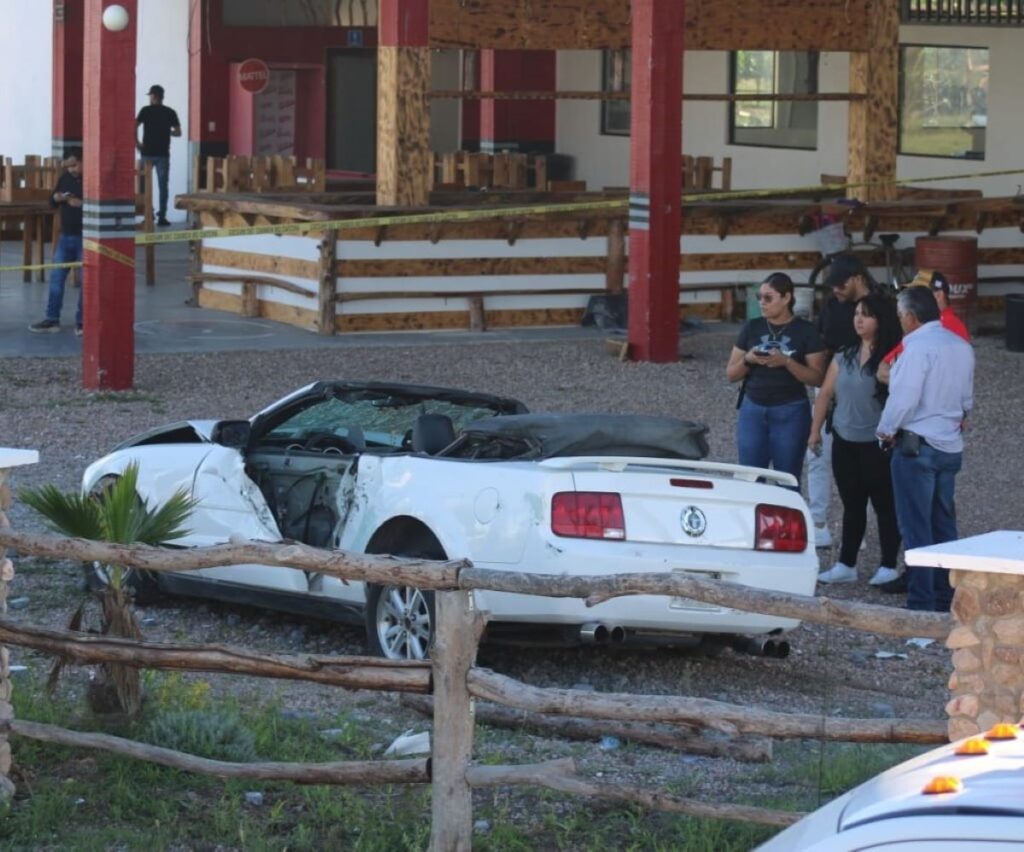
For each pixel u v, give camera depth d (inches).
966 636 312.7
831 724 343.0
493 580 351.3
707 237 1401.3
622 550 505.4
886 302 660.7
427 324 1325.0
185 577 611.8
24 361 1144.8
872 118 1459.2
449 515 524.7
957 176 1471.5
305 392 623.2
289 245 1333.7
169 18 2150.6
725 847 370.3
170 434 652.7
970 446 949.8
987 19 1672.0
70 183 1259.8
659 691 537.6
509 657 571.5
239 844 374.0
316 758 426.0
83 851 362.6
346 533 556.7
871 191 1471.5
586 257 1370.6
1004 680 307.7
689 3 1371.8
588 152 2222.0
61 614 595.5
